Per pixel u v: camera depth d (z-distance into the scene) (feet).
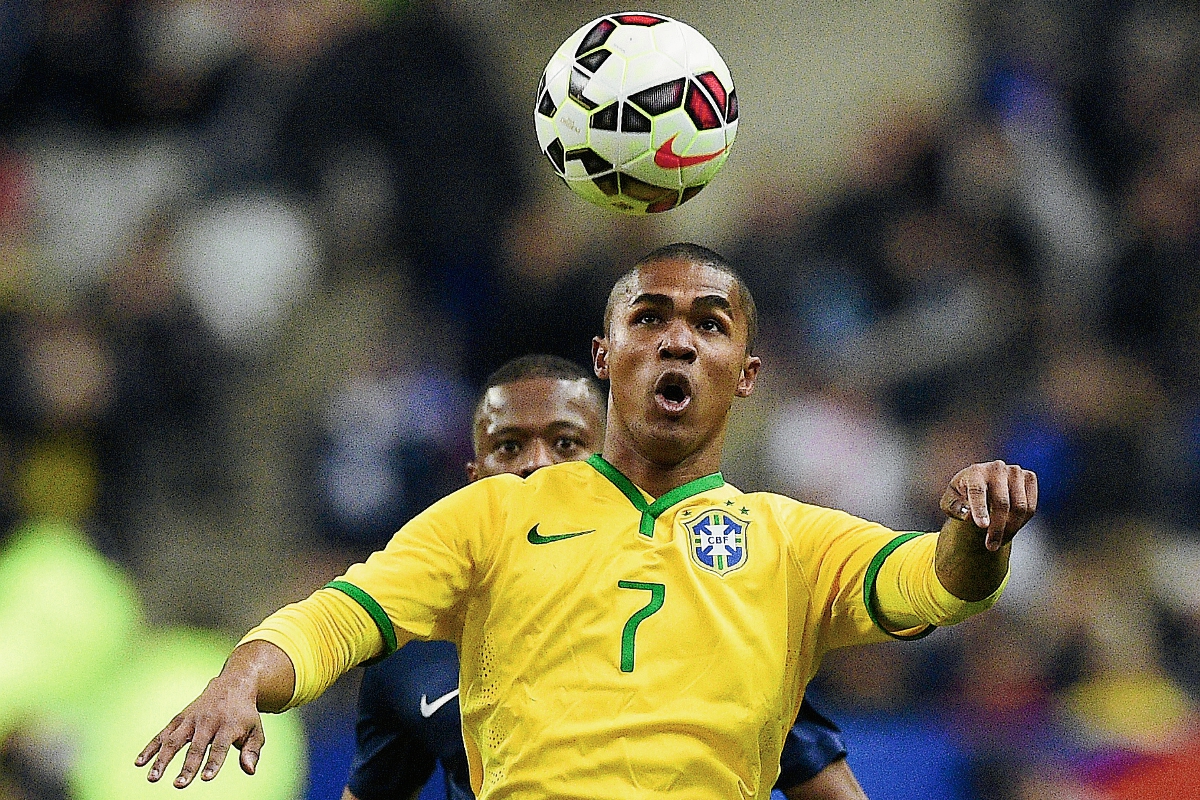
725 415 46.01
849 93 145.38
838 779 58.65
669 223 139.33
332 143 136.26
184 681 77.87
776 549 44.73
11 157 147.02
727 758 42.37
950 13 146.30
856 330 128.06
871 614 43.98
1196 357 128.98
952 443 122.93
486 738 43.62
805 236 131.85
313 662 40.83
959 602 41.16
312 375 133.80
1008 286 129.39
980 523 39.11
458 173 135.33
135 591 109.40
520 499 45.21
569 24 150.82
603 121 47.37
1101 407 124.16
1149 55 139.44
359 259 136.05
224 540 126.82
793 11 149.48
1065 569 116.98
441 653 59.88
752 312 47.21
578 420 59.62
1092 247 133.80
